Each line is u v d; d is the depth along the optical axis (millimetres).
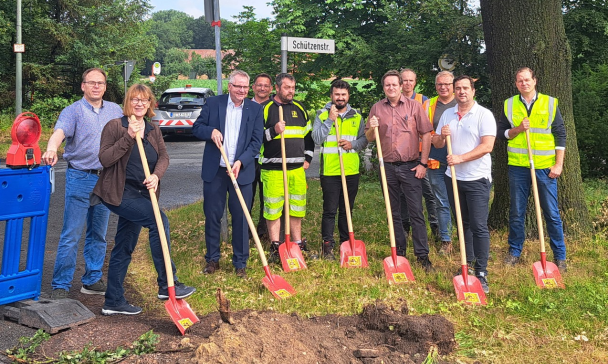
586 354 3689
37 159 4281
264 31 16797
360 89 12656
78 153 4520
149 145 4281
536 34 6273
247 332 3572
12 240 4191
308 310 4465
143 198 4270
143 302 4730
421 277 5293
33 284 4328
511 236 5727
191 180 11531
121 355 3459
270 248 6109
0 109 22734
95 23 24406
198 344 3551
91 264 4836
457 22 9984
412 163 5656
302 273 5449
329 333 3830
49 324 3855
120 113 4773
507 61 6453
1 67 22812
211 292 4922
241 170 5402
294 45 6688
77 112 4504
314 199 9234
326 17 15000
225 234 6621
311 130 6242
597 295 4664
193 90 18656
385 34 12391
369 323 3918
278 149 5859
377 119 5574
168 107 18156
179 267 5605
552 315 4332
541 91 6289
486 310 4496
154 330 3979
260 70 16562
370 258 6004
